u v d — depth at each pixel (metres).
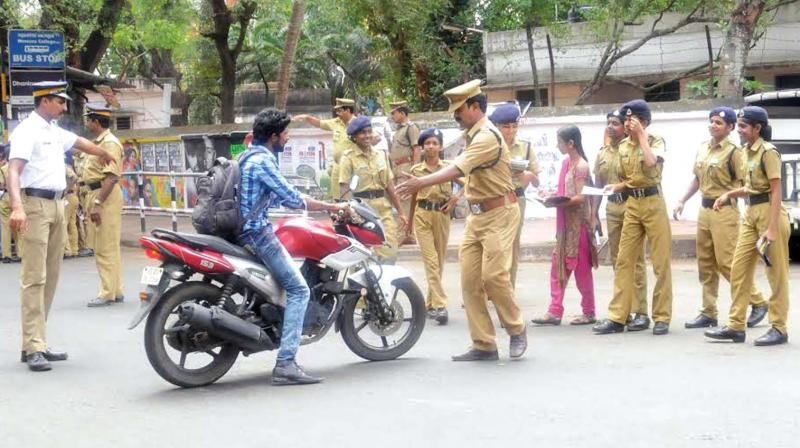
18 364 8.12
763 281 12.45
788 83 25.81
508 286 7.75
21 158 7.68
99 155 8.36
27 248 7.92
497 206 7.66
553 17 24.98
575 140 9.55
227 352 7.24
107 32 21.81
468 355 7.96
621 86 27.77
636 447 5.47
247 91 37.91
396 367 7.76
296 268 7.18
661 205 8.95
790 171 13.91
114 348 8.75
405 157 12.79
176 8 26.95
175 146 21.98
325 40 35.62
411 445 5.60
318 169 19.94
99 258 11.24
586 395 6.65
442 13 25.78
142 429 6.09
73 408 6.65
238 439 5.80
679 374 7.24
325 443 5.68
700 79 25.97
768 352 8.05
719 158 9.02
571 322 9.70
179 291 6.96
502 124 9.90
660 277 8.99
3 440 5.95
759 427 5.80
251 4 27.41
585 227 9.62
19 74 18.81
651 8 23.19
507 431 5.83
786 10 25.14
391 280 7.95
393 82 26.50
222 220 6.96
